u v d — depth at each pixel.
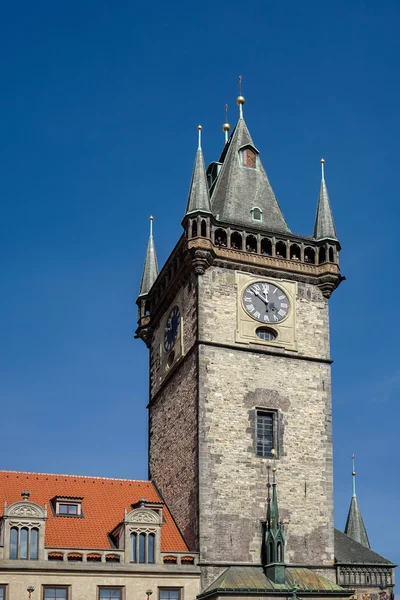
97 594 65.00
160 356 81.94
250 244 78.19
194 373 73.31
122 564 66.12
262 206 82.88
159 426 79.88
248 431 72.12
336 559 71.25
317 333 77.19
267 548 68.25
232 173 83.94
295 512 71.06
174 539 70.88
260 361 74.38
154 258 89.00
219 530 68.75
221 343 73.69
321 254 79.75
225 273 76.00
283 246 79.06
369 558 72.94
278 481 71.50
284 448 72.62
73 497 71.25
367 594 70.56
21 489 72.62
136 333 86.25
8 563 63.62
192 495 70.50
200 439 70.69
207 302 74.56
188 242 75.31
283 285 77.56
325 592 66.69
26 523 65.00
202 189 77.06
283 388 74.31
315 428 74.12
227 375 73.06
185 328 76.50
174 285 79.19
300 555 69.94
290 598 65.62
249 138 87.19
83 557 65.62
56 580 64.44
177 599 66.50
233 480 70.38
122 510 73.38
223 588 64.56
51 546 66.12
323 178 83.12
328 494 72.50
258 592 65.12
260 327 75.56
